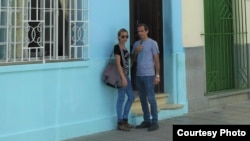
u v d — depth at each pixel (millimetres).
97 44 6922
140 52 6973
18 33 6055
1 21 5938
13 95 5887
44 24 6289
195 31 8836
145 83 6945
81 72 6691
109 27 7113
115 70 6871
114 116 7168
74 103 6617
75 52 6664
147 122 7188
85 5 6762
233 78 9961
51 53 6410
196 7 8883
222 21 9625
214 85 9461
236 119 7938
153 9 8484
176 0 8359
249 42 10188
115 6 7211
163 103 8328
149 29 8484
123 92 6961
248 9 10133
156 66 6953
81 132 6699
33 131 6109
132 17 8203
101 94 6980
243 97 10000
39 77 6172
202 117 8133
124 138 6551
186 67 8570
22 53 6055
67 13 6625
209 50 9328
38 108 6176
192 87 8695
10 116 5867
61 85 6445
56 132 6387
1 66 5754
